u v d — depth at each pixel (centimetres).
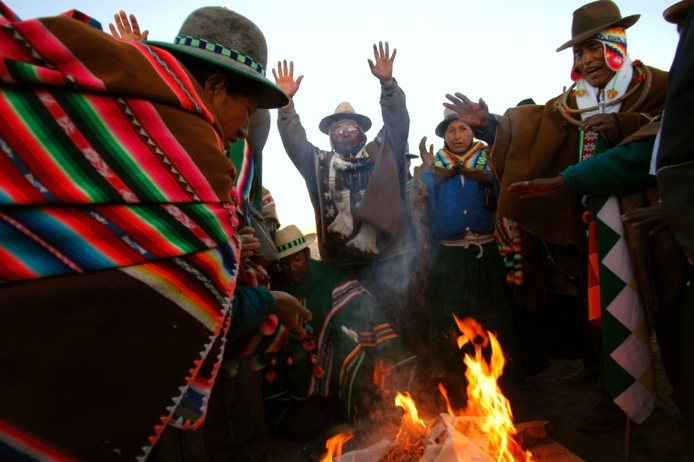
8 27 97
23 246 93
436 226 355
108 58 106
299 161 383
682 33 189
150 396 101
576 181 241
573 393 347
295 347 312
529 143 294
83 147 100
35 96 96
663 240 226
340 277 340
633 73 272
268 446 292
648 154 230
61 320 94
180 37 142
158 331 103
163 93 112
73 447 94
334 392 316
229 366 168
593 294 252
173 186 110
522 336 341
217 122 131
